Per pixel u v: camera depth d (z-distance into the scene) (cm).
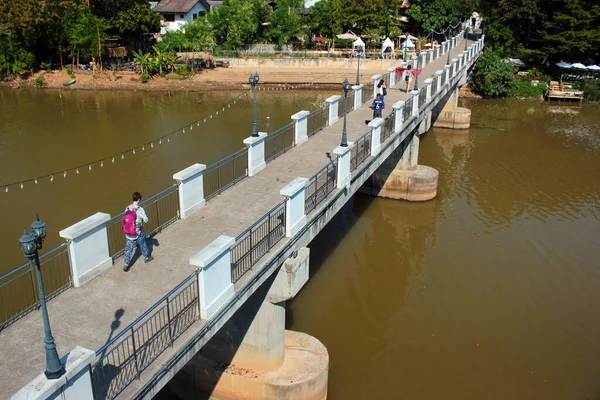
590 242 2338
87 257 1085
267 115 4347
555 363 1625
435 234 2428
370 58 6038
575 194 2880
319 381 1378
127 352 901
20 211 2392
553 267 2141
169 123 4034
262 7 6372
